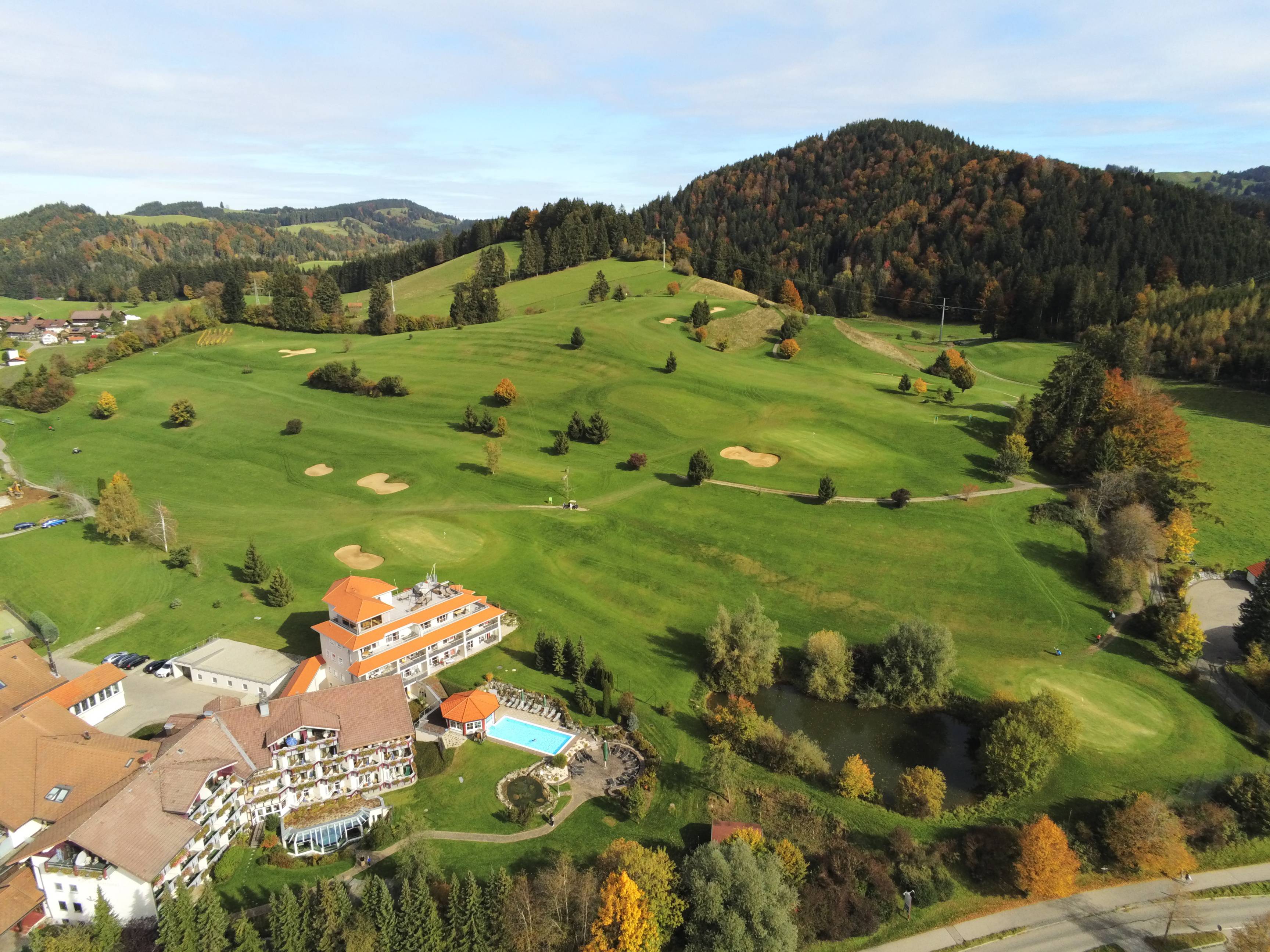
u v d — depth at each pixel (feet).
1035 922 195.83
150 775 189.47
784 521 389.19
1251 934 182.39
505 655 292.61
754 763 243.60
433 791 224.53
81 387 596.70
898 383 574.56
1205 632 317.63
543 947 171.22
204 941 159.94
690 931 176.86
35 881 179.63
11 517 393.70
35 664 249.14
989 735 247.09
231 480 444.55
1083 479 428.15
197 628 301.63
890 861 206.80
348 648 256.93
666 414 524.11
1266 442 483.51
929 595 333.62
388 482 439.63
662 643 305.12
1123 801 223.51
